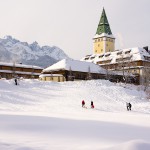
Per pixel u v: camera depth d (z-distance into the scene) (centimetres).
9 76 8406
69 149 782
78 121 1752
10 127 1299
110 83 6381
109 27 12750
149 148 689
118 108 3897
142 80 8988
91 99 4447
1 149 761
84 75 7756
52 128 1322
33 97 4222
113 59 10162
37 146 823
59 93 4766
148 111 3834
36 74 9288
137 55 9412
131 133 1227
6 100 3806
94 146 830
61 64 7706
